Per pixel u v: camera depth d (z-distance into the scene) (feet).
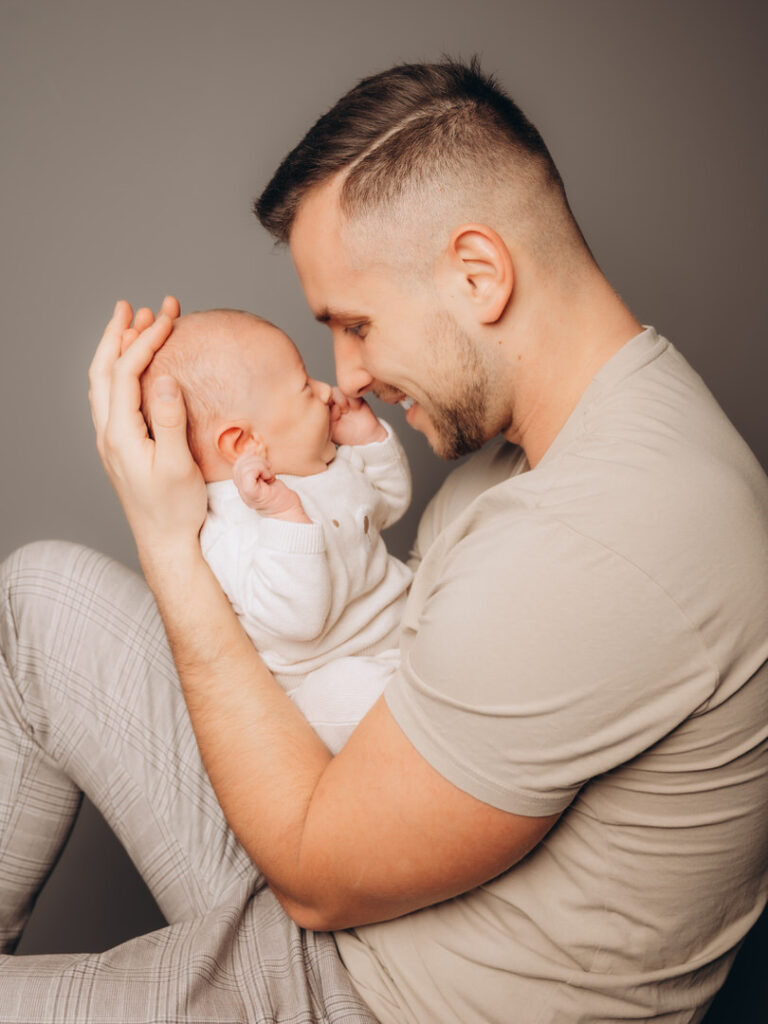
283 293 7.61
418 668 3.16
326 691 4.08
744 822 3.35
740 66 7.34
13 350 7.71
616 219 7.47
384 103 3.61
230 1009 3.57
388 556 4.64
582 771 3.06
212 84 7.34
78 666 4.41
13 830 4.48
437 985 3.52
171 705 4.43
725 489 3.07
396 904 3.39
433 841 3.18
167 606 3.90
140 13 7.26
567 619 2.94
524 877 3.42
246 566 4.06
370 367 3.88
